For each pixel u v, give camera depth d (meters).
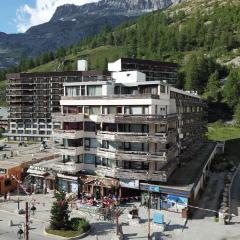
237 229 58.88
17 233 56.59
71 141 74.69
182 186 66.25
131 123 68.75
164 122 65.56
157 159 66.44
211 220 62.66
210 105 195.00
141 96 67.88
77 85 75.94
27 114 181.38
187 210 63.41
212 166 99.88
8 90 185.12
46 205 70.06
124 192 71.50
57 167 75.94
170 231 57.88
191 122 95.31
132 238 55.28
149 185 66.69
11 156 98.38
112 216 63.09
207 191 78.88
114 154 69.00
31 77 180.12
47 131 179.62
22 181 81.69
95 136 73.44
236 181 87.38
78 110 76.00
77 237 55.28
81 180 72.81
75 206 67.56
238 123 172.12
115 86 74.81
